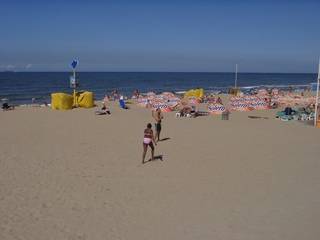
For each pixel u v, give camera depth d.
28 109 29.83
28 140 16.92
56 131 19.39
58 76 139.25
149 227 7.83
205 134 18.78
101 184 10.70
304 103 35.81
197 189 10.35
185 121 23.64
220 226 7.89
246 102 31.62
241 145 16.16
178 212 8.68
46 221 8.08
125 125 21.72
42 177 11.25
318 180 11.28
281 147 15.87
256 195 9.88
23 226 7.80
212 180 11.19
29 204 9.04
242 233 7.55
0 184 10.48
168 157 13.95
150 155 14.25
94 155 14.17
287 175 11.78
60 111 28.52
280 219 8.28
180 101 32.69
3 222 7.97
